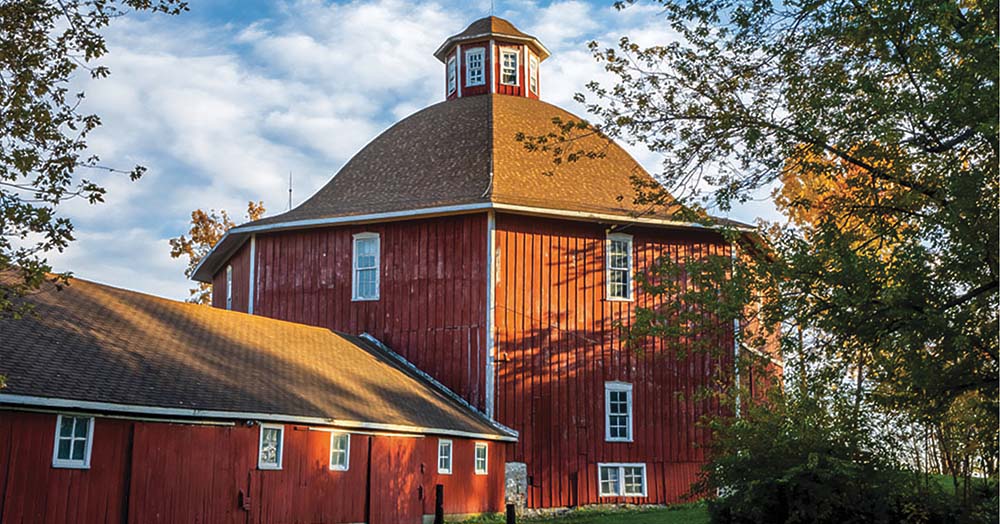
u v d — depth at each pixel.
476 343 26.34
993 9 12.30
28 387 14.68
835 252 13.09
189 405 16.98
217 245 31.67
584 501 26.34
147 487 16.30
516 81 33.47
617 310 27.80
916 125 13.23
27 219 10.36
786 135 14.63
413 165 30.03
